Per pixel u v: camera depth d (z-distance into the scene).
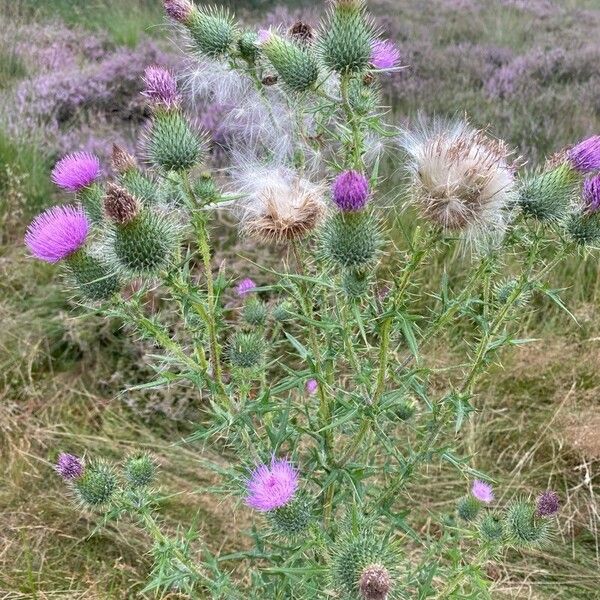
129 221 0.27
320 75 0.31
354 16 0.29
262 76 0.34
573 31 1.43
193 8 0.33
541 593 0.49
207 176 0.30
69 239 0.29
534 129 0.90
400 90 1.03
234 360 0.34
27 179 0.77
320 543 0.30
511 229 0.27
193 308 0.29
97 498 0.33
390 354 0.34
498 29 1.42
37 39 1.20
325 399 0.32
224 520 0.52
